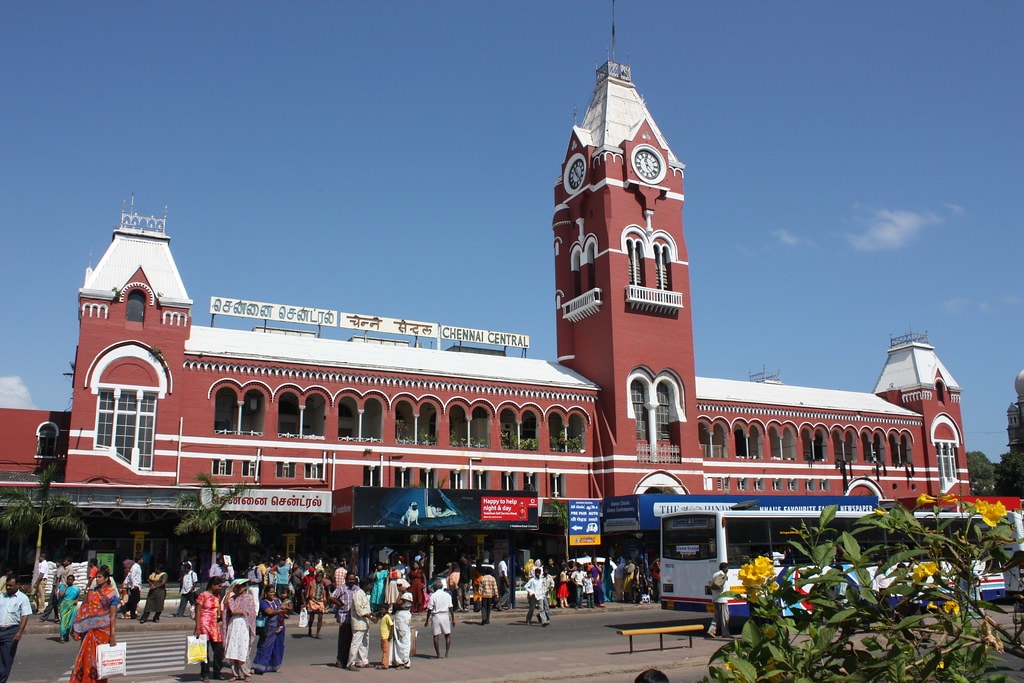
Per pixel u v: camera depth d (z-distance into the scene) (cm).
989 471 14738
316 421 6359
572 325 7475
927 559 1010
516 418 6619
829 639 836
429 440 6309
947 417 9275
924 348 9494
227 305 6594
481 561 5866
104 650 2041
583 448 6862
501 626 4109
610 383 6906
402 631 2792
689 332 7356
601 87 7750
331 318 7019
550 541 6469
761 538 3638
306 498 5003
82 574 3975
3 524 4297
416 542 5859
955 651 869
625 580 5381
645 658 2941
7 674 2242
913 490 8819
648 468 6844
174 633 3662
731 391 8156
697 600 3619
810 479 8219
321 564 4591
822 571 920
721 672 843
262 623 2711
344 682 2503
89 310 5275
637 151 7362
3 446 5600
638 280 7231
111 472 5119
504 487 6475
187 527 4622
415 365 6419
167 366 5416
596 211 7281
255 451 5609
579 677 2641
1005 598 4075
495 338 7762
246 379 5697
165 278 5594
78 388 5156
